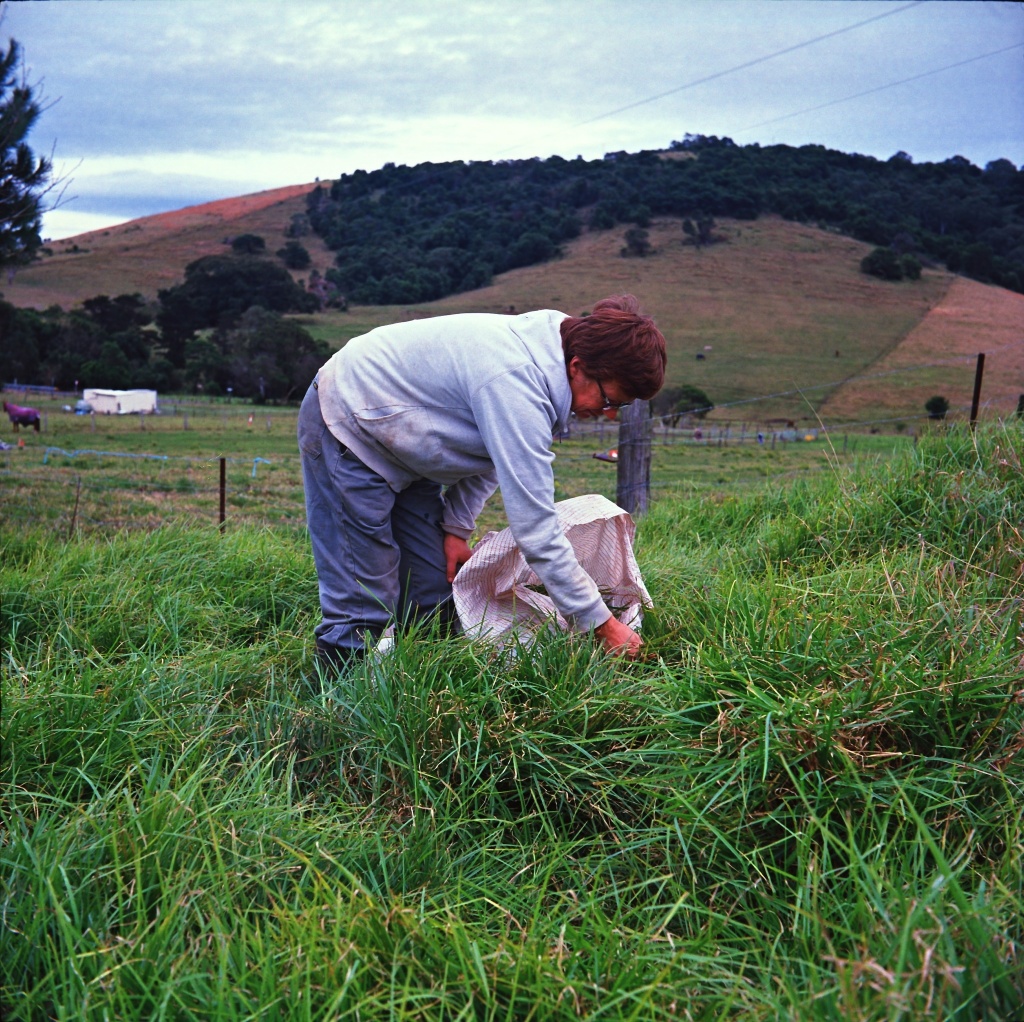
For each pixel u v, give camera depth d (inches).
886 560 128.3
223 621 134.6
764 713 78.5
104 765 83.4
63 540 193.8
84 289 6151.6
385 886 69.4
